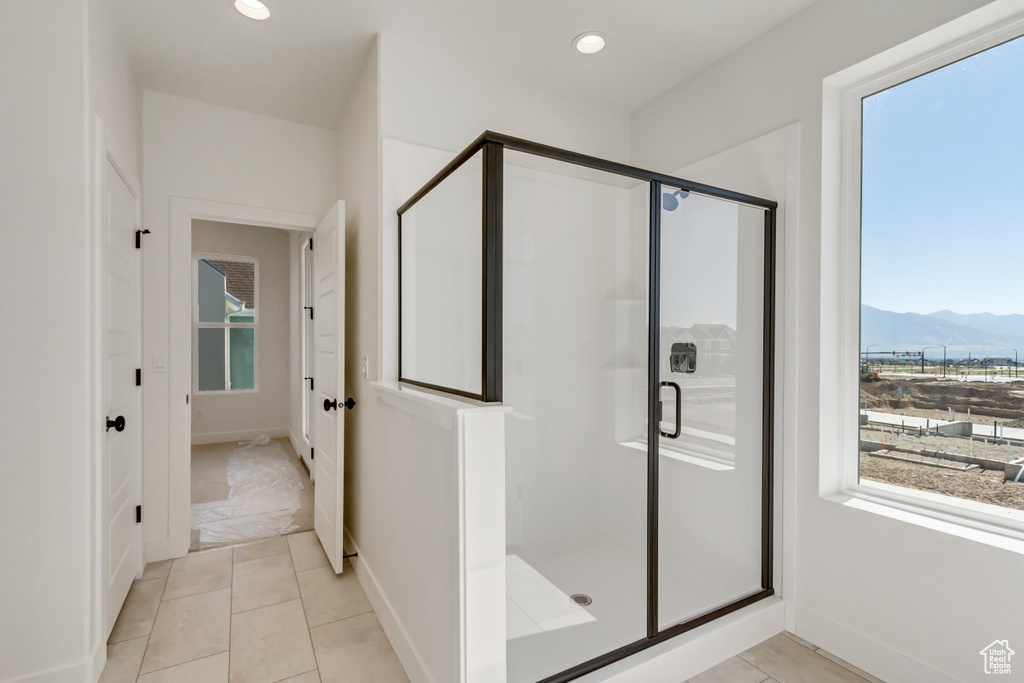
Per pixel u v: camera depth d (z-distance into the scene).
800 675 1.77
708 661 1.81
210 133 2.81
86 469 1.64
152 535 2.68
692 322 1.91
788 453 2.05
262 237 5.76
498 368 1.48
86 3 1.63
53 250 1.60
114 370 2.04
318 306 3.06
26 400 1.57
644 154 2.80
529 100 2.56
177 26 2.11
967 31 1.62
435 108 2.28
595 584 1.66
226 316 5.66
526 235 1.55
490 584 1.41
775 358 2.11
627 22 2.09
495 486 1.42
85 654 1.64
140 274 2.49
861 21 1.82
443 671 1.48
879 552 1.76
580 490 1.65
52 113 1.59
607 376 1.71
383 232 2.16
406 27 2.12
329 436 2.68
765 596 2.07
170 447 2.71
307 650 1.92
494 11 2.02
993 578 1.50
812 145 1.98
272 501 3.67
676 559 1.86
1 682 1.54
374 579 2.24
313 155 3.10
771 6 1.99
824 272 1.95
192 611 2.19
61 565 1.61
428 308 1.88
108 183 1.91
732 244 2.00
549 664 1.56
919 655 1.65
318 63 2.41
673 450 1.86
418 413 1.67
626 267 1.76
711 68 2.42
